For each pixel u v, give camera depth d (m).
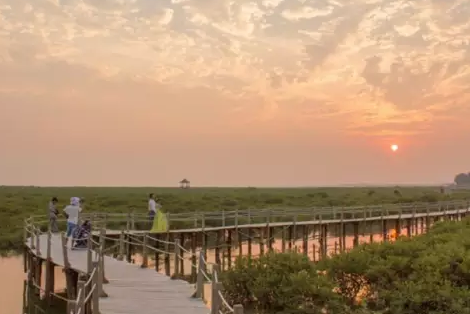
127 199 67.88
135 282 17.02
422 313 16.33
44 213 50.31
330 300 17.27
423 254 19.92
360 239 49.16
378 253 20.42
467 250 20.22
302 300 17.36
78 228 24.08
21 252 36.69
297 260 18.84
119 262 21.53
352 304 18.25
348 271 19.09
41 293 23.16
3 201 60.91
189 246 38.41
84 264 19.58
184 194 92.31
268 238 35.12
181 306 13.70
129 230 30.03
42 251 23.58
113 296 14.93
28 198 67.38
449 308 15.98
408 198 76.31
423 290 16.61
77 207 24.55
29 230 28.97
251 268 18.66
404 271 18.94
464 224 30.25
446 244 21.41
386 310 16.97
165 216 30.53
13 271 29.25
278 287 17.70
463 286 17.03
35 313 19.97
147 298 14.66
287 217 45.88
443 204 51.34
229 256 33.56
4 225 44.06
